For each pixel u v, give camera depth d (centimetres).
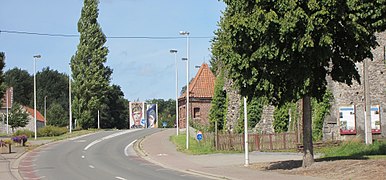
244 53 2059
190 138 4981
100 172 2620
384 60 3719
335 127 3972
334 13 1827
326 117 3997
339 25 1903
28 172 2691
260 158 3275
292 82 2069
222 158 3372
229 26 2006
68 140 5622
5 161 3422
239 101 4828
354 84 3947
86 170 2753
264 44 1961
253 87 2197
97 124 9538
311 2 1808
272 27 1884
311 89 2055
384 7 1844
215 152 3856
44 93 11844
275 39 1925
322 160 2359
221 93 5350
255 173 2266
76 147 4694
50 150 4388
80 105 8556
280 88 2145
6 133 8719
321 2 1811
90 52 8662
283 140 3988
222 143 4041
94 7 8769
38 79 12056
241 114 4688
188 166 2880
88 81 8569
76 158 3647
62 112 10188
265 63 2052
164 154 3853
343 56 2084
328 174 1944
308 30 1808
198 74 6912
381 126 3894
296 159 3027
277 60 2014
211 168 2669
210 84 6794
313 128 4006
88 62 8688
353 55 2039
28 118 9456
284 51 1942
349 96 3953
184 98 6806
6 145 4072
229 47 2111
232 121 4953
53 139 5775
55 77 12188
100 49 8719
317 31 1855
